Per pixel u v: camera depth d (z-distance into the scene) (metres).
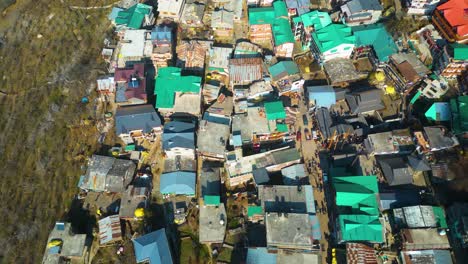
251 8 88.62
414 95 76.12
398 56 77.44
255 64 79.31
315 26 81.81
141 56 83.06
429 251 58.25
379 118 74.56
